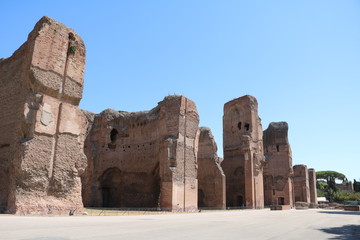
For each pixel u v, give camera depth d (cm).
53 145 2133
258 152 4869
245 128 4947
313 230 1316
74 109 2308
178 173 3319
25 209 1878
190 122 3659
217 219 1936
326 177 10981
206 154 4428
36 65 2100
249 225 1511
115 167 4122
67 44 2336
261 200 4703
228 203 4844
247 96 4991
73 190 2188
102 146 4169
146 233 1041
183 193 3338
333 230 1334
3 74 2402
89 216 1980
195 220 1783
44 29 2188
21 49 2297
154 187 3831
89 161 4022
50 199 2047
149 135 3981
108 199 4147
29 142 1981
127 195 3966
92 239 859
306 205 5266
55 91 2197
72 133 2259
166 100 3669
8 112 2223
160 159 3391
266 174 6288
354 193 8562
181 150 3434
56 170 2106
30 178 1961
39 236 891
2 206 1997
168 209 3153
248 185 4538
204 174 4369
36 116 2052
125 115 4319
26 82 2105
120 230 1111
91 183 3959
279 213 2997
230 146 5038
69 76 2300
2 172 2111
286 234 1138
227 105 5250
